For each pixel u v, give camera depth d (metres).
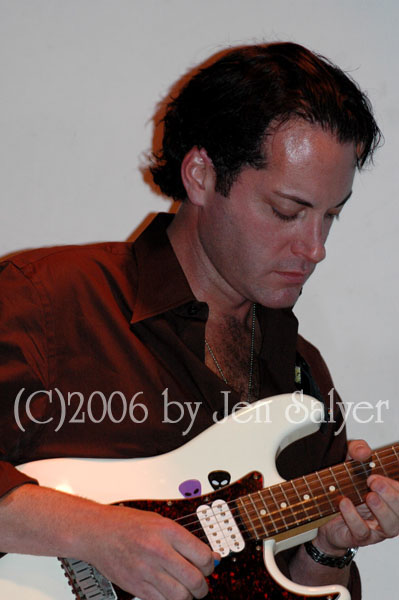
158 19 4.57
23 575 2.68
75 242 4.49
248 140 3.02
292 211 2.99
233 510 2.94
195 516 2.89
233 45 4.65
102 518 2.62
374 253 4.86
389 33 4.86
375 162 4.84
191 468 2.97
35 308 3.03
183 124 3.33
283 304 3.18
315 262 3.06
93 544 2.58
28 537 2.62
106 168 4.53
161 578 2.52
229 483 2.99
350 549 3.34
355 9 4.82
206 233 3.23
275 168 2.97
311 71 3.11
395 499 3.06
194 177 3.24
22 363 2.92
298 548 3.46
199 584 2.55
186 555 2.58
